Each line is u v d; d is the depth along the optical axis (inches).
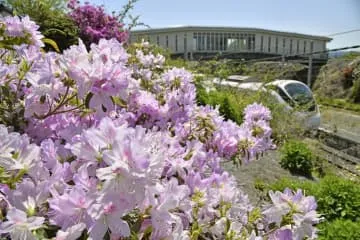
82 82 43.1
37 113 51.4
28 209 33.1
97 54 45.4
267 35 966.4
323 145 339.3
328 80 751.7
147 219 36.1
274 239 49.2
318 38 1040.8
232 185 53.8
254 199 142.1
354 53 741.3
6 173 35.9
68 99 48.5
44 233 32.5
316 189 160.7
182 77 84.9
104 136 33.7
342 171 264.4
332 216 148.3
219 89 403.9
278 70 489.4
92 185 33.3
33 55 61.1
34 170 36.1
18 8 244.5
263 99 362.0
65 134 45.8
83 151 33.7
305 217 47.8
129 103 70.8
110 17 272.7
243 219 53.1
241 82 454.3
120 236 33.8
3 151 35.1
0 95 58.3
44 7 252.1
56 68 47.0
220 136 70.7
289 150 247.9
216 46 905.5
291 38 1008.2
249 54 952.3
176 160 49.5
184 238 37.9
